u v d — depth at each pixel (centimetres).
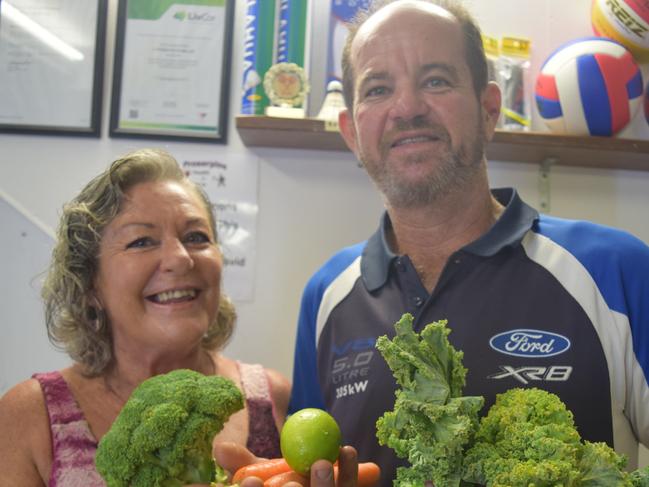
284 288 161
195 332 103
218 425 74
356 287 112
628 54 143
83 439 99
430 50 98
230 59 164
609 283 95
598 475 56
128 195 105
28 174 162
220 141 161
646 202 165
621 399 92
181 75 162
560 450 56
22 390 105
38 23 163
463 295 100
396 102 98
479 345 95
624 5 149
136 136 161
